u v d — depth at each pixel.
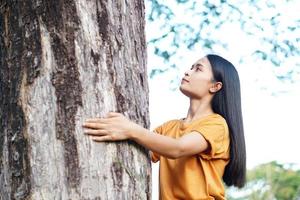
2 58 2.72
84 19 2.67
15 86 2.64
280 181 11.16
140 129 2.67
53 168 2.51
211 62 3.42
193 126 3.25
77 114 2.57
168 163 3.21
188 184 3.11
